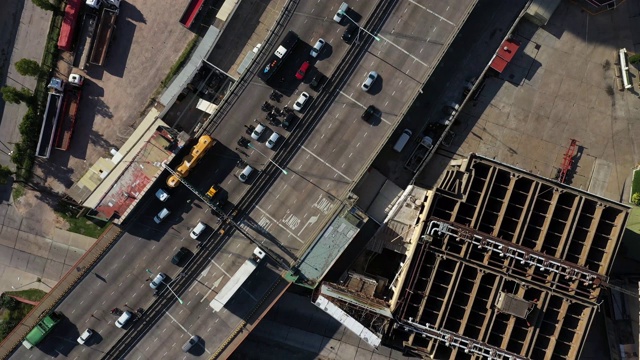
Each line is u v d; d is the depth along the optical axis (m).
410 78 100.44
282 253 101.44
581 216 95.75
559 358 95.88
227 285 98.62
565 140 106.19
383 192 105.19
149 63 109.50
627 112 105.69
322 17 102.38
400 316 94.75
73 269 104.44
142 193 100.69
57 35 109.38
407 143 106.12
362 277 101.12
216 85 107.81
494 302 94.75
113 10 108.25
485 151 106.56
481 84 106.38
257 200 102.69
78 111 109.62
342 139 101.50
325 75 102.31
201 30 109.12
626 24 105.81
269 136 102.38
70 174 110.12
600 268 94.94
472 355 94.56
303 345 109.12
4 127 110.69
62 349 105.25
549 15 103.38
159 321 104.12
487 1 106.19
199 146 99.81
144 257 104.38
